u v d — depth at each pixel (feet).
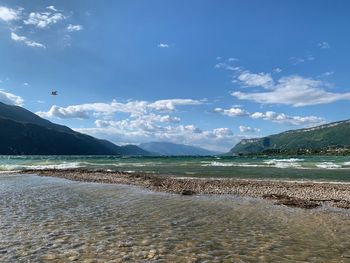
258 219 56.54
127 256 35.58
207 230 47.96
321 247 40.27
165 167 207.82
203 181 115.96
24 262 33.32
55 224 49.78
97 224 50.37
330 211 64.95
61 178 133.08
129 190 94.48
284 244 41.37
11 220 52.01
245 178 131.23
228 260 35.04
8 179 128.36
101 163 274.77
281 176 139.95
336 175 143.33
